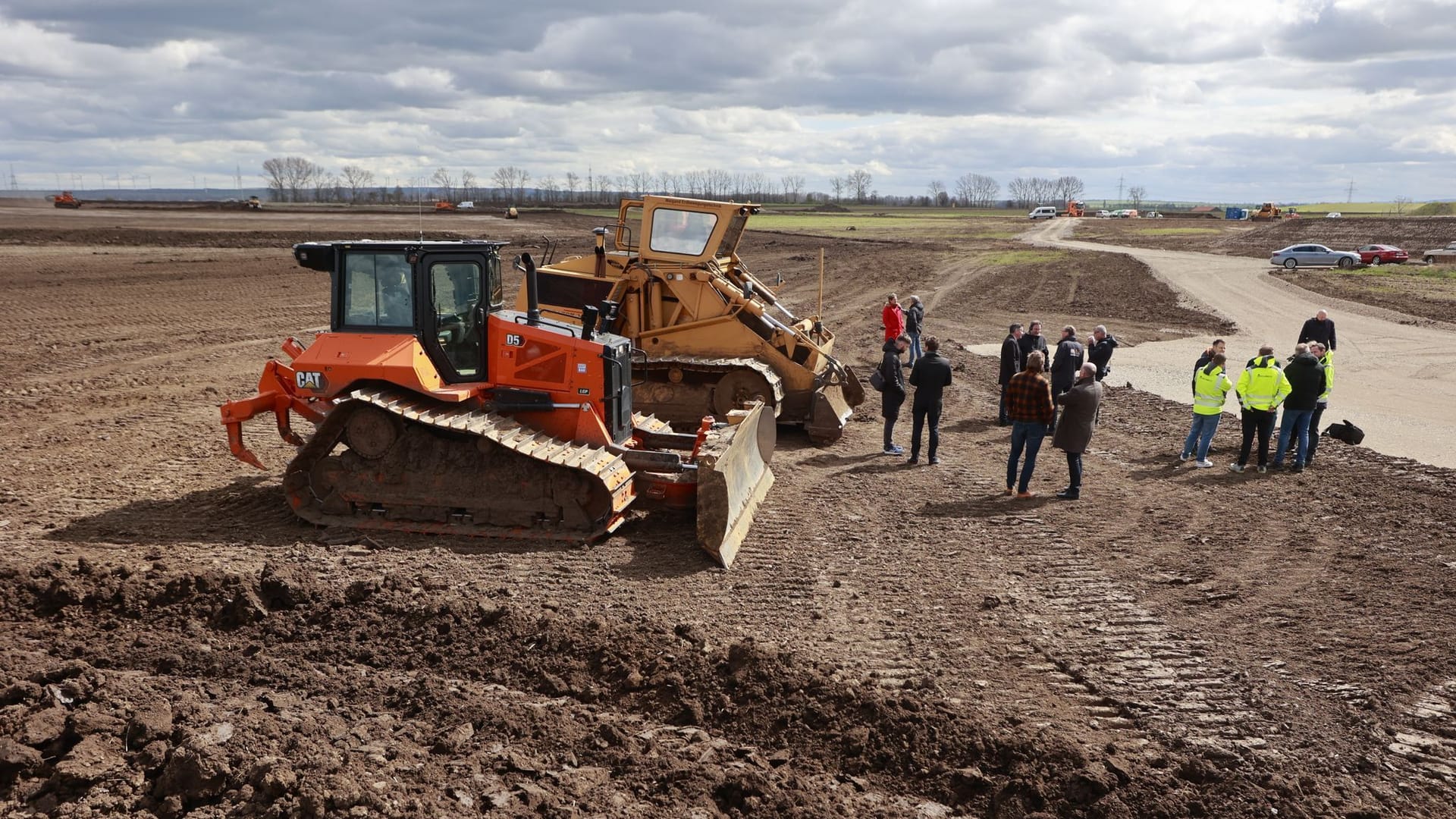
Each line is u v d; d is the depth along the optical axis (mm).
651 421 11539
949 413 16734
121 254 37625
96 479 10727
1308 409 12766
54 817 4859
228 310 25828
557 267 14789
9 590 7246
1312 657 7277
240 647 6824
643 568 8602
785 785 5465
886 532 10023
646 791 5336
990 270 45469
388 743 5609
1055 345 25719
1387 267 45281
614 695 6406
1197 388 13172
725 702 6277
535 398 9648
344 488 9297
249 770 5160
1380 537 10195
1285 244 62219
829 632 7410
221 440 12758
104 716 5621
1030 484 12164
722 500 8703
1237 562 9375
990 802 5422
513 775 5371
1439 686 6844
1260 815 5320
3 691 5840
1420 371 21438
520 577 8188
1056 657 7168
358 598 7480
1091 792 5445
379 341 9281
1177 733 6129
